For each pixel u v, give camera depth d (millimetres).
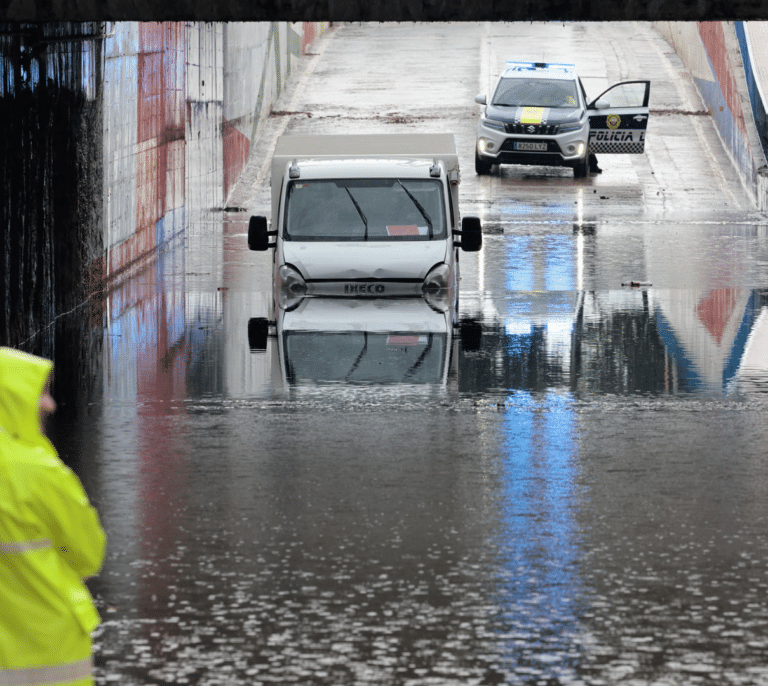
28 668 12469
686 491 25422
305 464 27531
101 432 30500
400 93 125312
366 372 37469
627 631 18250
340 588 20000
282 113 117125
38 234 44344
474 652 17531
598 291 53875
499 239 70938
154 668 17062
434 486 25797
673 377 37031
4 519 12328
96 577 20516
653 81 130125
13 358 12469
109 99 55469
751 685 16500
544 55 142000
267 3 37156
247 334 43812
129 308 49781
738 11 37000
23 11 37312
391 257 49875
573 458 28031
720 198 92562
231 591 19891
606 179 97938
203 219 81312
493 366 38375
